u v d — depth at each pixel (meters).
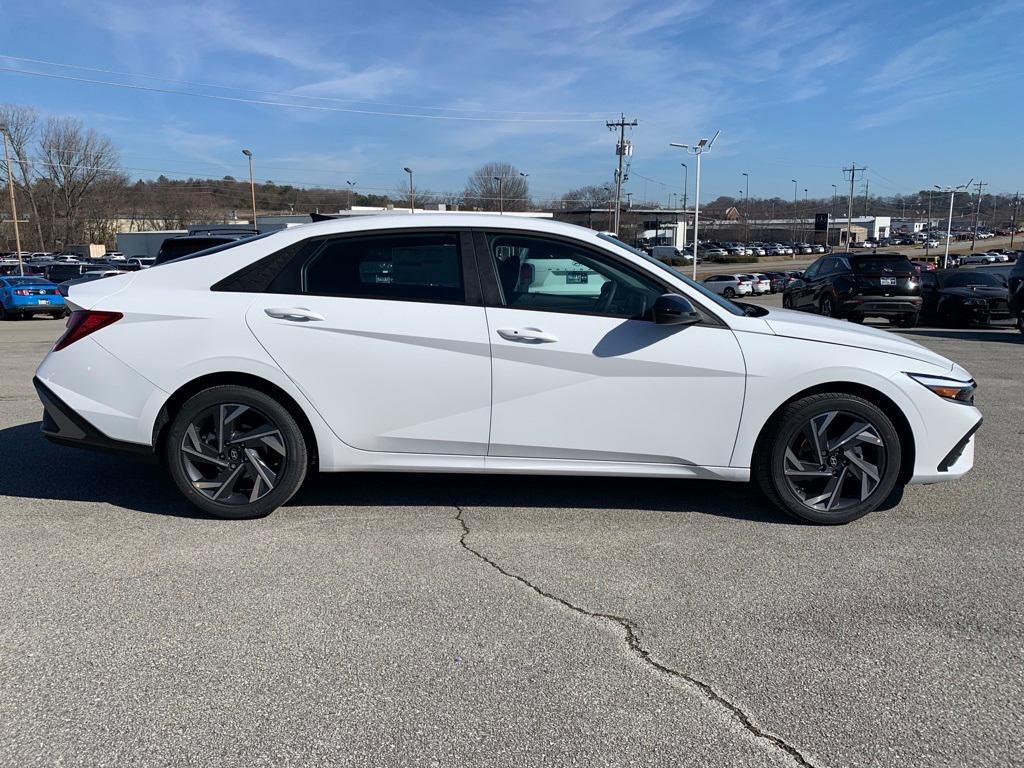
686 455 4.08
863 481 4.08
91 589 3.35
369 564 3.64
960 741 2.37
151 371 4.00
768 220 150.62
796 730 2.42
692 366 3.98
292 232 4.15
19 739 2.35
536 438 4.05
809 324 4.20
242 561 3.66
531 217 4.30
